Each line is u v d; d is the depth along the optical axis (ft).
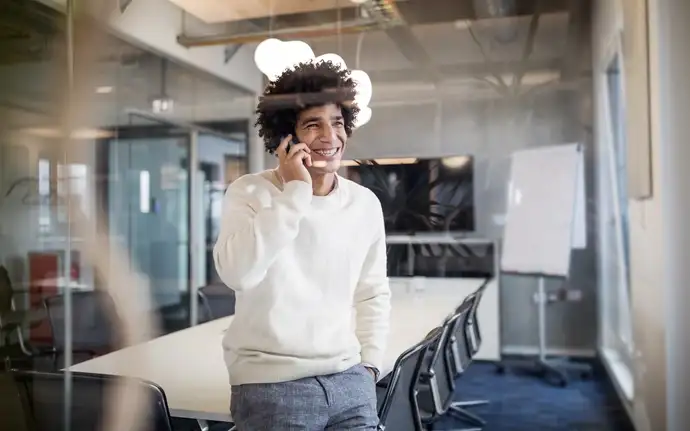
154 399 4.58
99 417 4.76
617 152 10.65
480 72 13.42
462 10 12.25
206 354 6.06
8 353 8.01
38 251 10.51
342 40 12.23
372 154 9.41
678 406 6.68
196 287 12.23
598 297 12.34
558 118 13.21
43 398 4.92
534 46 13.28
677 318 6.70
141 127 13.21
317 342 3.90
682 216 6.65
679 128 6.64
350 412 3.97
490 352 12.14
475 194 12.79
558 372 11.42
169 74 13.48
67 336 8.50
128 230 12.76
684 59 6.57
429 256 11.19
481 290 11.59
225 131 13.74
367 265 4.51
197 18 12.39
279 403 3.79
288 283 3.85
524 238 12.95
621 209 10.23
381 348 4.46
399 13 12.10
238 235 3.75
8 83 10.16
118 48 11.62
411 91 12.77
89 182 11.68
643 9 7.25
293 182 3.91
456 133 13.21
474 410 9.37
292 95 4.58
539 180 13.25
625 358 9.58
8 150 10.34
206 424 4.69
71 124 11.14
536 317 12.67
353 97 4.91
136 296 11.05
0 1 9.73
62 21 10.42
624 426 8.94
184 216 14.65
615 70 10.55
